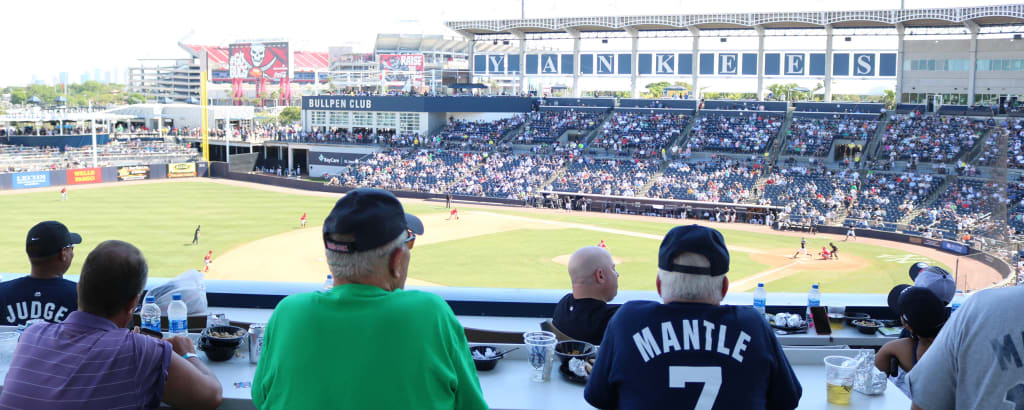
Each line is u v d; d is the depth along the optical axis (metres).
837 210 49.00
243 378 4.91
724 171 57.16
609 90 93.94
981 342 3.63
